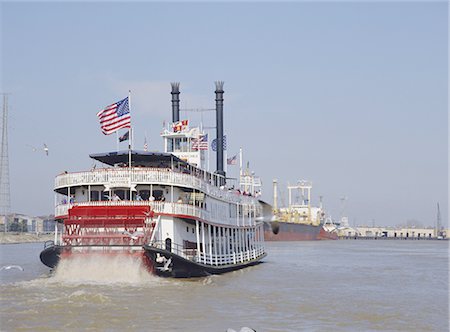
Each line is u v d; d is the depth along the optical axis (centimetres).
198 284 5000
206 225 5775
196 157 7088
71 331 3228
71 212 5069
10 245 17875
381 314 3947
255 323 3534
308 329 3425
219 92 8262
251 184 10181
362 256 10744
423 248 16512
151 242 4981
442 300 4600
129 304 3934
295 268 7288
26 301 3956
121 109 5525
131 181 5147
